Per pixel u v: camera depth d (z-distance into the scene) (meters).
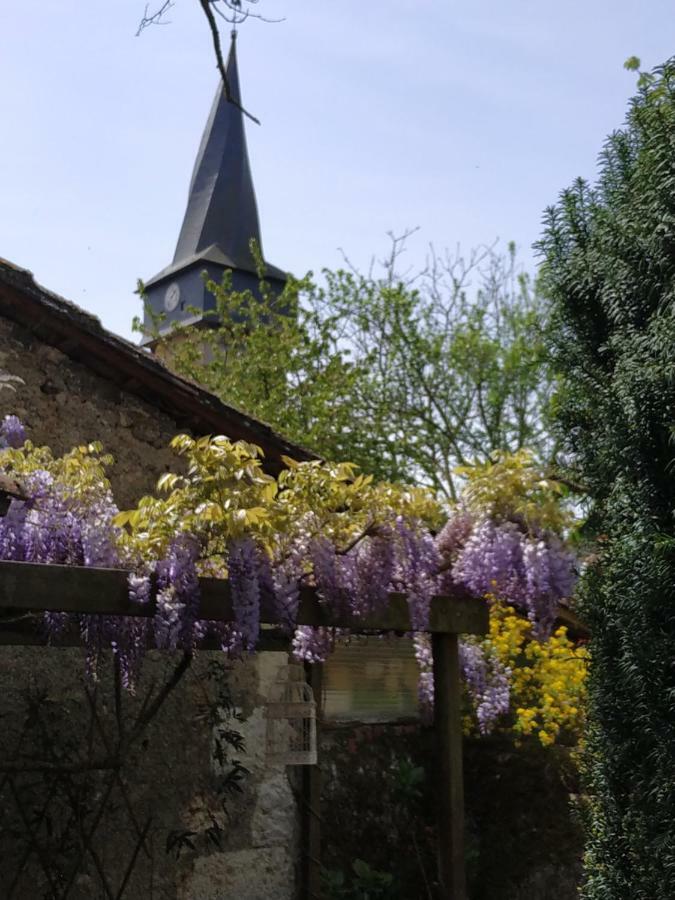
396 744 7.99
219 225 33.38
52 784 5.68
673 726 4.88
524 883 7.44
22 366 6.21
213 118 34.38
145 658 6.34
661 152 5.31
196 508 4.28
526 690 8.14
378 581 4.73
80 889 5.76
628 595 5.18
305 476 4.65
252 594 4.30
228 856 6.55
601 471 5.62
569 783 7.50
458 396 19.89
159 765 6.28
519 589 4.95
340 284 19.47
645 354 5.21
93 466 4.77
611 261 5.59
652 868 4.96
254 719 6.86
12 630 4.65
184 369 18.89
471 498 5.10
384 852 7.59
